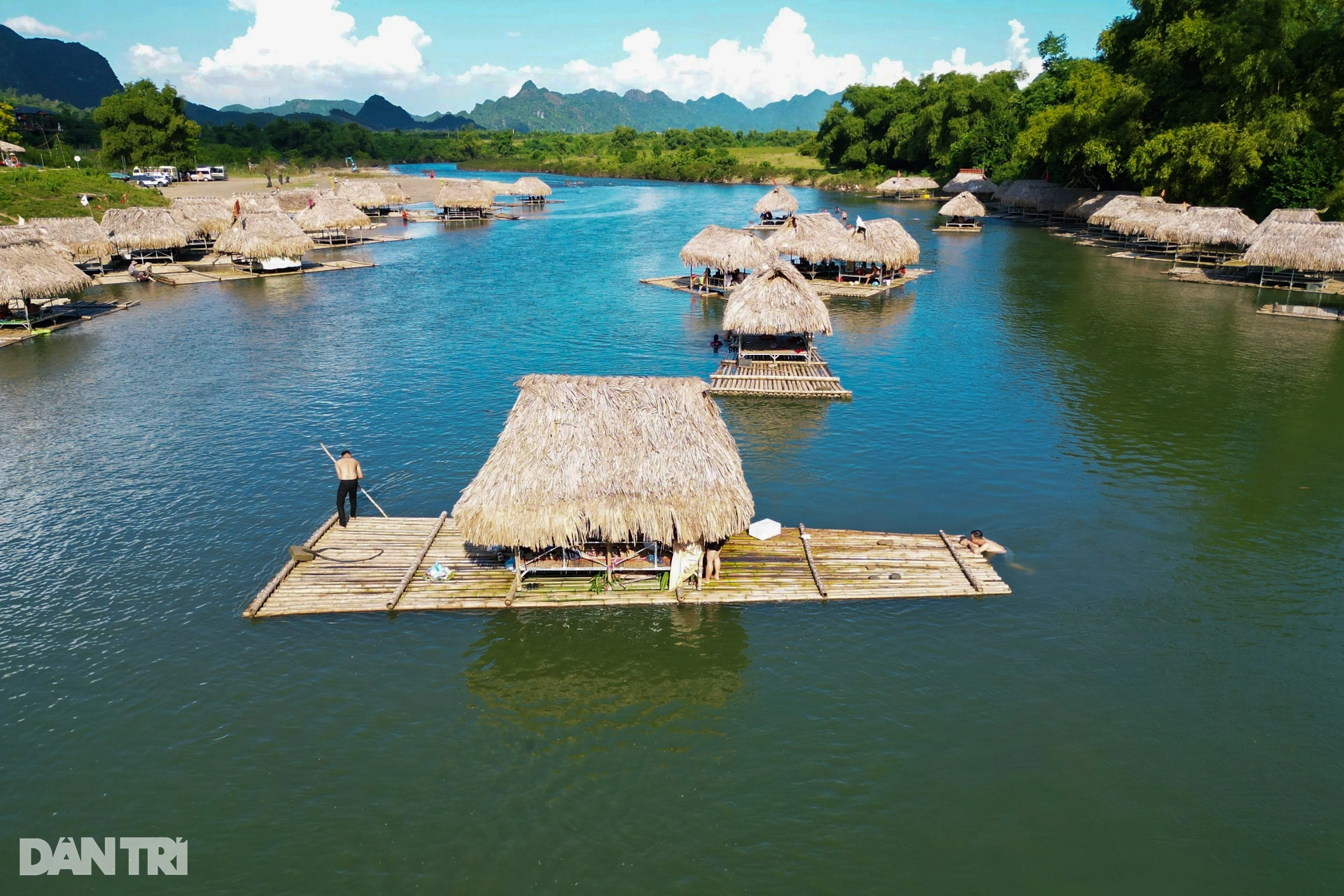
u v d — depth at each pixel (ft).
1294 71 212.23
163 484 84.48
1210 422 102.63
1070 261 223.71
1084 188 307.58
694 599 65.21
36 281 140.36
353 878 42.06
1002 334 145.89
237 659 58.49
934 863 43.11
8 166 310.24
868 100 473.67
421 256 231.30
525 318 156.04
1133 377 120.26
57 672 56.75
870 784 48.32
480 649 60.08
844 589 66.33
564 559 66.03
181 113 408.67
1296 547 73.46
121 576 68.03
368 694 55.47
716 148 577.02
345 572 68.13
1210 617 63.57
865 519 79.36
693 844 44.29
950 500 82.84
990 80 426.92
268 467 88.74
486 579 67.46
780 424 103.19
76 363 125.59
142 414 103.81
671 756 50.57
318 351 132.26
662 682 57.06
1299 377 119.34
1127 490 84.69
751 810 46.60
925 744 51.31
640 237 271.28
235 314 159.22
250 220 202.69
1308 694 55.26
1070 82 300.61
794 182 480.23
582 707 54.75
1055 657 59.16
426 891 41.32
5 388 113.80
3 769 48.62
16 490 82.69
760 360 128.16
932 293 182.39
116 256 214.28
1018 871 42.68
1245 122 217.97
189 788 47.65
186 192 349.20
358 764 49.57
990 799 47.19
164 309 163.12
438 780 48.47
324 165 578.25
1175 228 213.66
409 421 101.86
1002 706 54.44
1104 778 48.55
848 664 58.80
